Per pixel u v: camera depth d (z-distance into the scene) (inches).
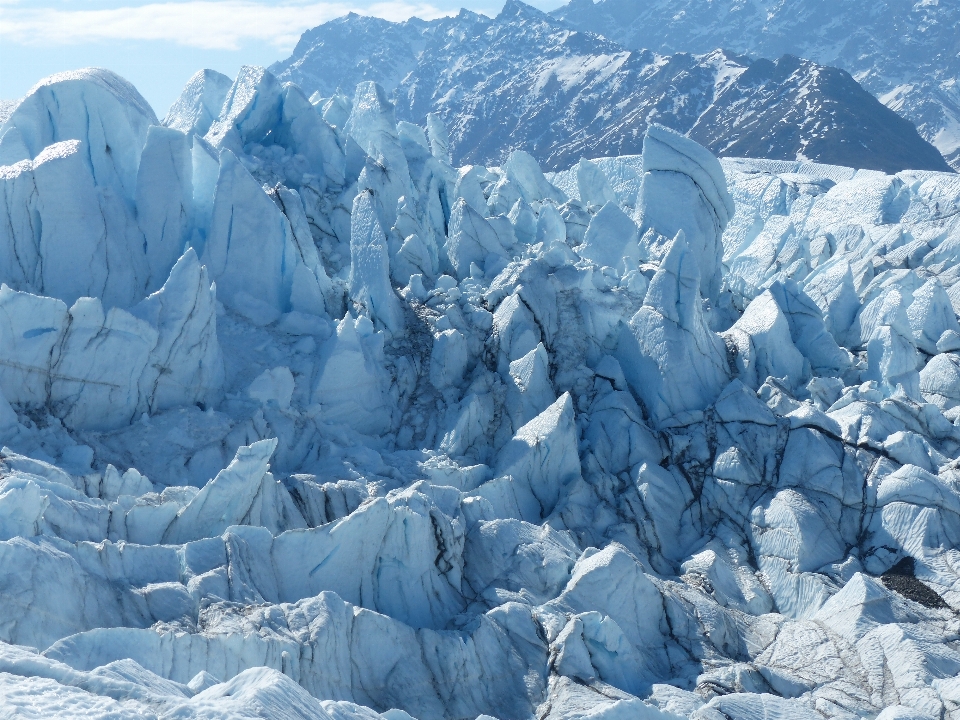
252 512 890.7
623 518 1096.2
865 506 1077.8
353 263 1290.6
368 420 1146.7
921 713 768.3
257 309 1197.7
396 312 1272.1
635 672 847.1
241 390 1086.4
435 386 1207.6
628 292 1347.2
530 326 1283.2
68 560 700.0
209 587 751.1
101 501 834.2
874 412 1176.8
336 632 749.3
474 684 788.0
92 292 1101.1
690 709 783.7
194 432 1015.0
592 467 1137.4
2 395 936.9
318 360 1141.7
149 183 1196.5
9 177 1074.7
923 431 1189.7
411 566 873.5
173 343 1044.5
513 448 1120.8
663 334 1250.0
